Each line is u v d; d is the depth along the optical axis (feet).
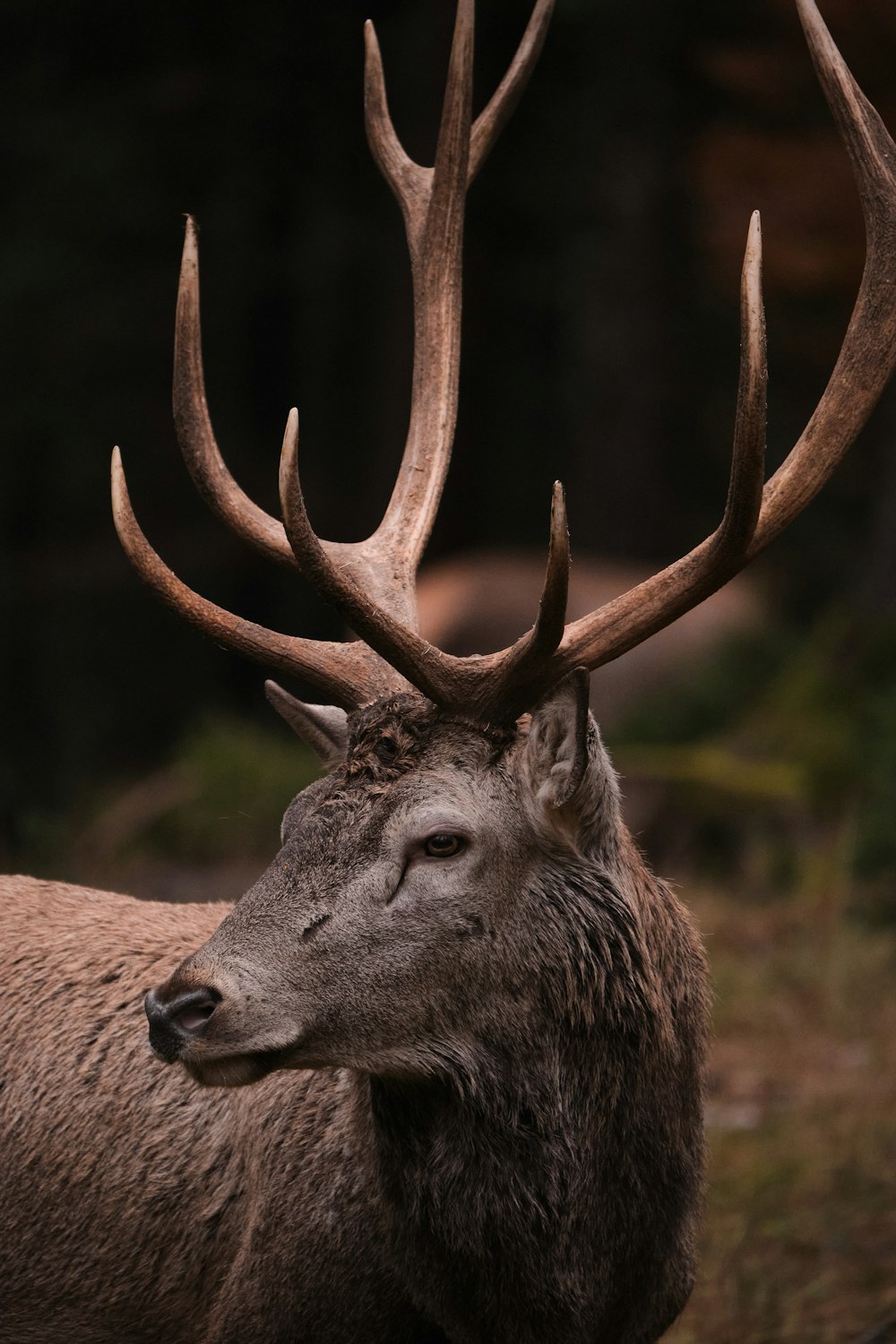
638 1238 27.53
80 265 158.10
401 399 144.56
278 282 169.17
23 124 155.74
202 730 102.83
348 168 162.71
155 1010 25.36
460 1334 27.30
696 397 162.50
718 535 27.14
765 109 108.68
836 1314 36.86
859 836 70.69
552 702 26.66
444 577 115.75
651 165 129.80
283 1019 25.61
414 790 26.48
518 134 151.74
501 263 157.38
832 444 28.76
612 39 131.64
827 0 94.73
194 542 162.50
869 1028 55.36
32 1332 32.07
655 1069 27.48
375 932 26.04
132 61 162.50
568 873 27.17
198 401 32.48
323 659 29.22
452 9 133.69
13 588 159.84
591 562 121.08
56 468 168.55
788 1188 42.37
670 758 82.48
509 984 26.76
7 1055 32.91
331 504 163.22
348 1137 28.19
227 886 82.43
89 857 89.15
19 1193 31.91
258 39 158.81
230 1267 29.55
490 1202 26.84
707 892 72.49
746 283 25.14
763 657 94.22
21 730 160.97
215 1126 30.55
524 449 173.17
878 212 28.84
